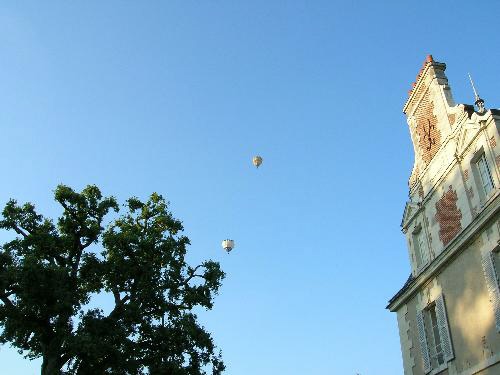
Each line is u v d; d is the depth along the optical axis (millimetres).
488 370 16406
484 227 17109
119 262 24406
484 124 17797
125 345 22844
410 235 22453
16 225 24438
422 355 20328
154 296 24703
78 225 24875
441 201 20172
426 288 20578
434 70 21719
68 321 22469
